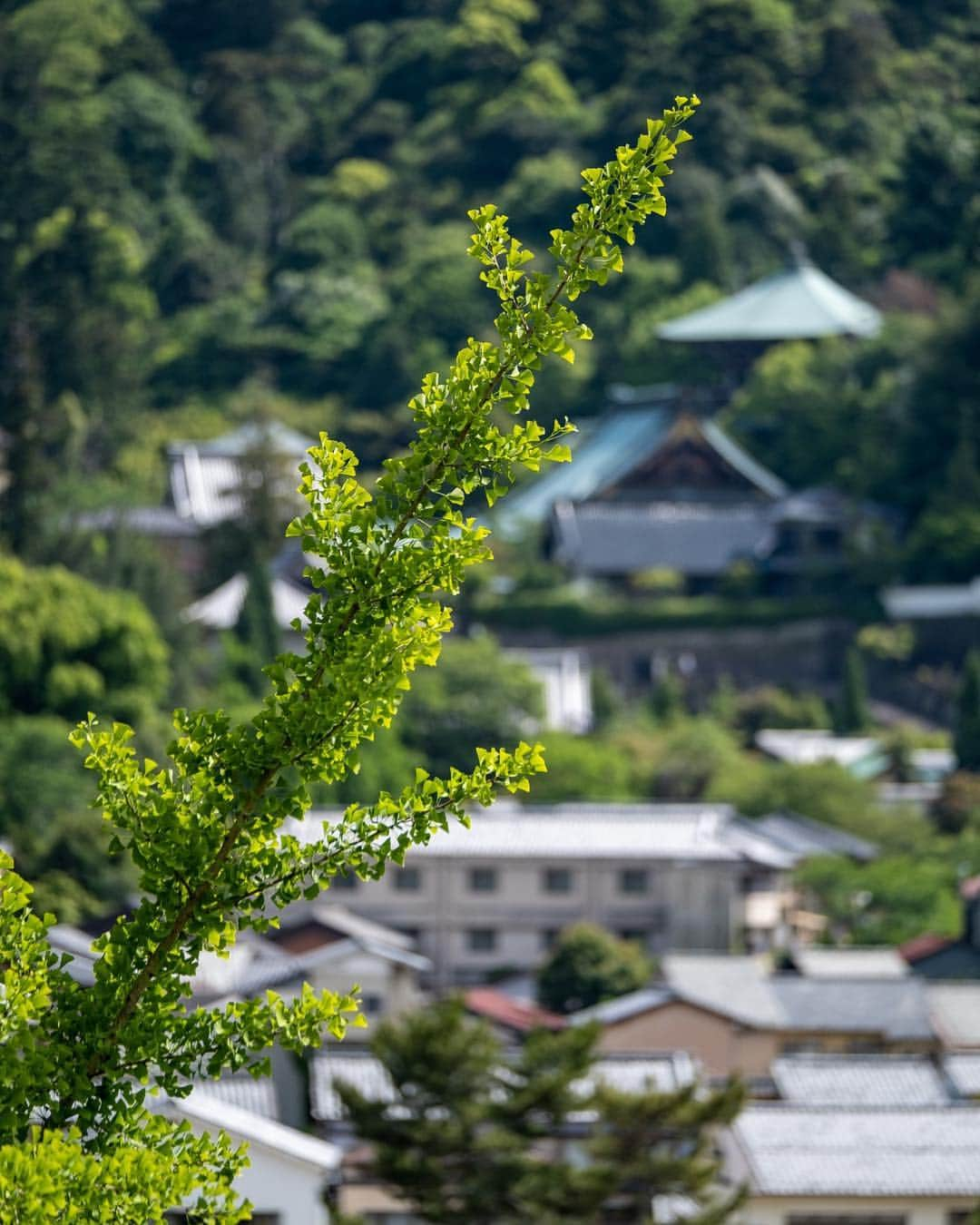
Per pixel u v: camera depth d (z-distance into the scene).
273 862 11.89
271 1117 43.47
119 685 84.75
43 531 114.88
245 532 123.69
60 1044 11.77
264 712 11.83
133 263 176.12
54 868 66.19
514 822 80.06
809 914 82.81
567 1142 43.91
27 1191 10.77
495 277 11.66
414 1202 38.38
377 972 62.19
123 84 197.00
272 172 199.75
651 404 139.88
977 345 137.00
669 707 114.44
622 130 192.50
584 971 66.44
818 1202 42.94
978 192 170.25
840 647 126.12
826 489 134.50
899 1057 53.88
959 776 99.31
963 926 76.75
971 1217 40.09
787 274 156.50
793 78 199.00
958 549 128.00
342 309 173.88
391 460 11.73
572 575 128.25
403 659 11.66
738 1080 38.47
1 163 178.50
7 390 152.00
